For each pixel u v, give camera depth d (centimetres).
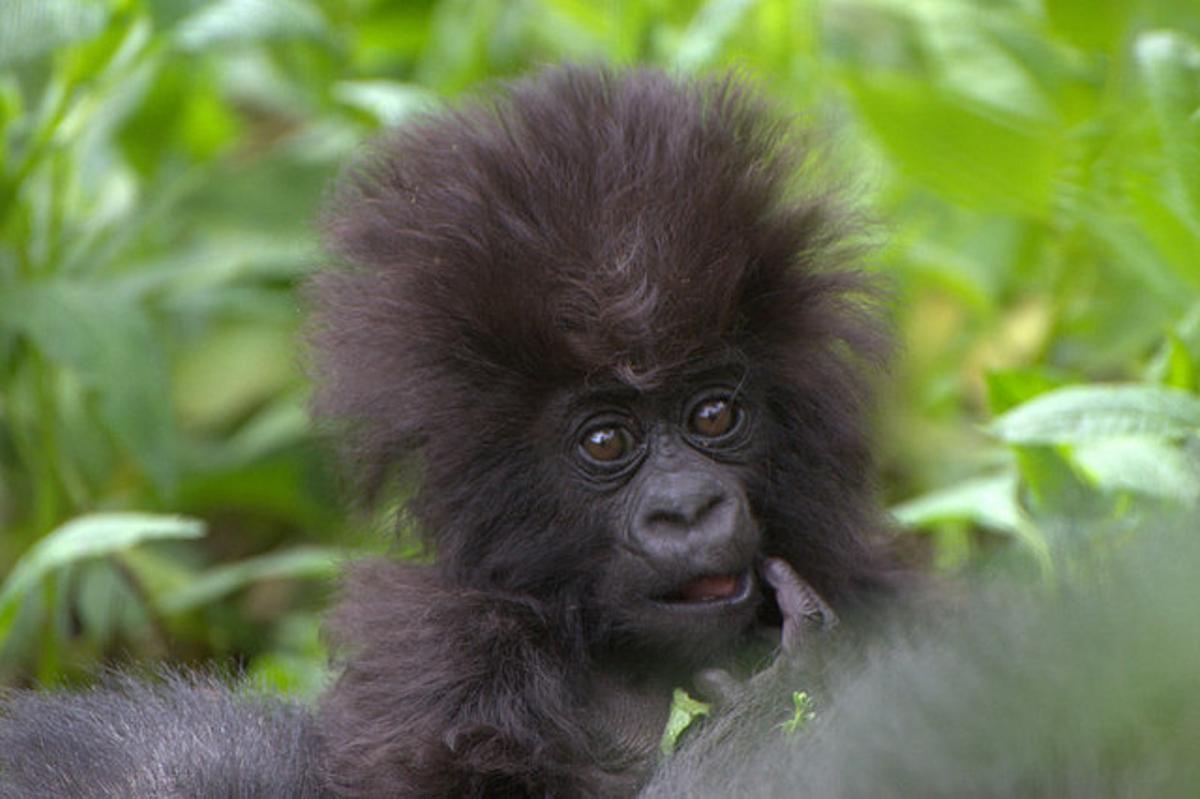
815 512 1196
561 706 1120
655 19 1856
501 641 1130
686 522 1109
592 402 1130
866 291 1216
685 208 1134
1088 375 1727
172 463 1689
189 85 1995
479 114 1230
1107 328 1700
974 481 1572
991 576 823
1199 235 1346
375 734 1105
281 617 1906
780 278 1155
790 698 1034
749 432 1155
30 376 1858
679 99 1196
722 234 1133
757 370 1155
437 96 1695
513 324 1127
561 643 1154
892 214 1568
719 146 1172
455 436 1154
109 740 1230
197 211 2031
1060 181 1631
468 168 1173
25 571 1373
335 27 2048
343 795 1103
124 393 1680
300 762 1167
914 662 690
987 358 1795
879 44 1834
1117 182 1562
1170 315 1488
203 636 1828
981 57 1691
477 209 1149
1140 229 1507
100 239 1883
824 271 1192
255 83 2200
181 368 2047
